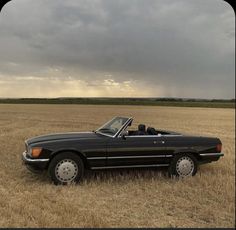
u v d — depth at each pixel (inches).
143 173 267.3
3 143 261.9
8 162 247.8
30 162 238.5
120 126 264.7
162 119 922.7
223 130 770.8
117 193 215.6
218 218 169.8
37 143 245.0
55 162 239.6
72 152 245.8
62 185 234.1
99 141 254.4
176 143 271.1
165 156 267.9
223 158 354.0
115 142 257.1
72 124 422.0
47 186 227.6
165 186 231.1
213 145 282.4
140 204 193.3
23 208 173.2
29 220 157.5
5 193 199.0
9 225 150.3
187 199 202.1
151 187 229.0
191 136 279.9
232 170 288.0
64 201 193.5
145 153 263.6
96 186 231.1
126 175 259.8
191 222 164.6
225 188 218.1
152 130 282.4
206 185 230.7
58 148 241.8
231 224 159.9
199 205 189.9
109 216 171.0
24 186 217.8
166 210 183.8
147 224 161.6
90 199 201.5
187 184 237.9
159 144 267.1
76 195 209.3
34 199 191.9
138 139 264.1
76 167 243.8
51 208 177.9
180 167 270.5
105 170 256.8
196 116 1205.7
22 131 325.4
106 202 196.2
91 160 250.2
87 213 172.9
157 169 269.0
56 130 378.9
